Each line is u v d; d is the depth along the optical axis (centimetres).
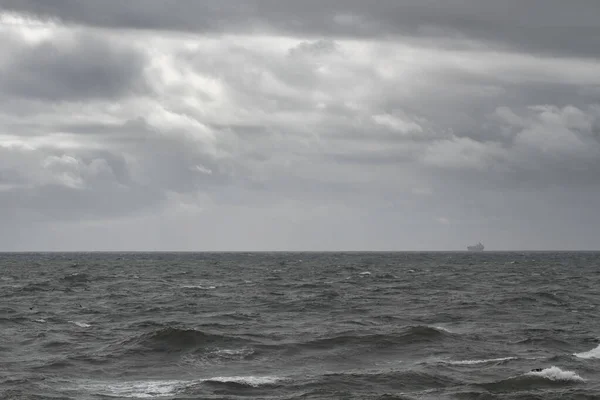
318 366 3594
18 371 3409
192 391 3000
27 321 5331
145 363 3631
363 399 2830
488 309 6209
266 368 3538
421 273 13975
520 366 3484
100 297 7781
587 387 3019
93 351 3956
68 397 2900
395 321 5341
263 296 7819
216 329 4784
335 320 5412
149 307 6512
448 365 3516
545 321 5384
